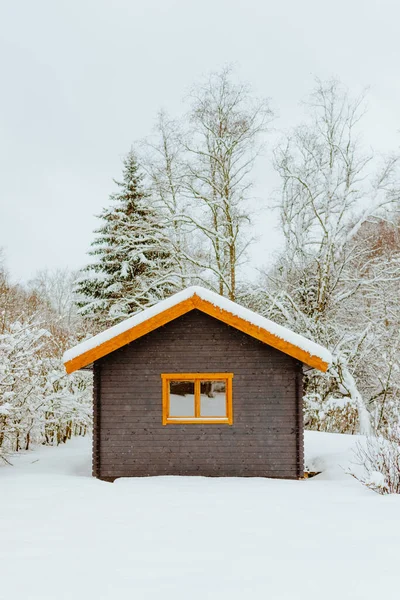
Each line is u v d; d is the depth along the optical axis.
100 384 14.26
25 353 16.17
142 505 9.59
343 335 25.36
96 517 8.54
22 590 5.20
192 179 27.80
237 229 27.95
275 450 13.95
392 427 13.02
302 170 26.38
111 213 34.31
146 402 14.16
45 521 8.25
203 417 14.18
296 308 25.59
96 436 14.05
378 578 5.47
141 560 6.16
